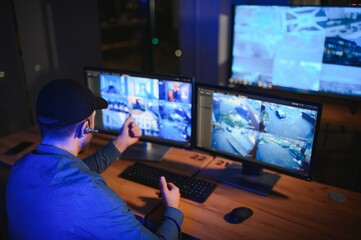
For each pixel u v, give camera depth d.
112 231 1.11
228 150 1.79
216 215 1.52
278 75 2.56
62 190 1.07
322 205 1.59
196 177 1.82
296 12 2.34
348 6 2.15
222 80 3.29
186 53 3.36
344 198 1.63
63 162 1.12
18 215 1.13
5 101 3.05
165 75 1.80
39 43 3.19
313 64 2.40
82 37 3.56
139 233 1.15
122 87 1.95
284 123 1.57
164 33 6.16
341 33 2.22
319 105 1.45
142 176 1.80
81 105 1.16
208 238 1.38
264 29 2.50
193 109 1.80
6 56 2.98
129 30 6.71
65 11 3.34
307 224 1.46
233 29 2.63
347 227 1.45
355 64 2.24
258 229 1.43
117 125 2.06
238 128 1.72
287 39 2.43
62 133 1.15
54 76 3.38
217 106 1.74
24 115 3.22
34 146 2.20
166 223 1.33
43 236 1.08
